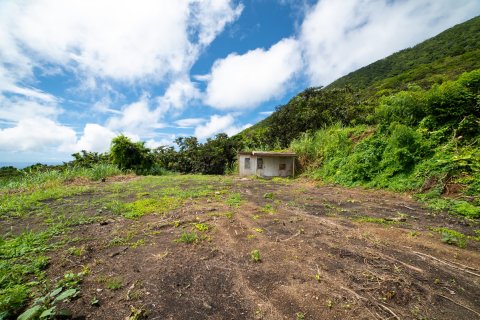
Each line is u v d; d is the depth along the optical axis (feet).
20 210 17.38
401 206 19.03
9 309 6.55
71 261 9.62
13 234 12.66
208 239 11.93
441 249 10.94
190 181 34.19
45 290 7.57
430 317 6.69
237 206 18.63
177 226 13.89
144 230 13.23
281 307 7.05
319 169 39.11
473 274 8.89
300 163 46.19
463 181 20.18
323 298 7.45
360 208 18.49
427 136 26.91
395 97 32.71
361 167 30.12
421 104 29.37
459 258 10.11
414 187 23.07
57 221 14.90
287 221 14.98
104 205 18.65
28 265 9.17
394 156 27.32
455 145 24.07
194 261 9.74
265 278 8.55
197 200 20.74
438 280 8.43
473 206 16.69
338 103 58.39
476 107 25.31
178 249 10.84
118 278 8.44
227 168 64.28
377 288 7.97
